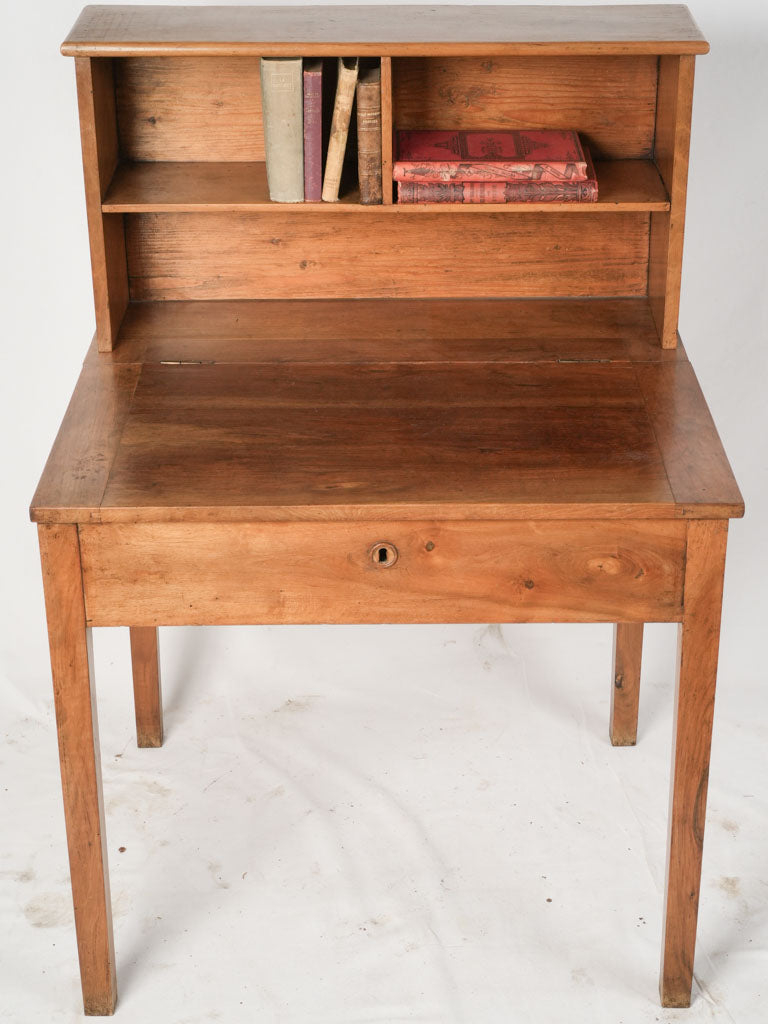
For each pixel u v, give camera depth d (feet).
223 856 8.62
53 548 6.60
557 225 8.45
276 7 8.26
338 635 10.50
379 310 8.48
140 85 8.15
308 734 9.66
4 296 9.51
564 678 10.15
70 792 7.11
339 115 7.45
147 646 9.20
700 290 9.65
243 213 8.40
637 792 9.11
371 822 8.86
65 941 8.06
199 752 9.51
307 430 7.13
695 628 6.79
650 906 8.23
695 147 9.23
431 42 7.32
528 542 6.63
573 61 8.12
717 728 9.65
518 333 8.19
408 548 6.64
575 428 7.14
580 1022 7.48
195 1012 7.57
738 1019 7.51
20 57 8.82
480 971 7.79
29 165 9.12
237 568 6.68
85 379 7.65
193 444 7.00
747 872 8.46
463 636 10.49
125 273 8.45
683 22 7.73
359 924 8.11
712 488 6.58
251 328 8.26
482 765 9.34
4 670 10.22
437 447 6.96
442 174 7.67
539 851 8.63
